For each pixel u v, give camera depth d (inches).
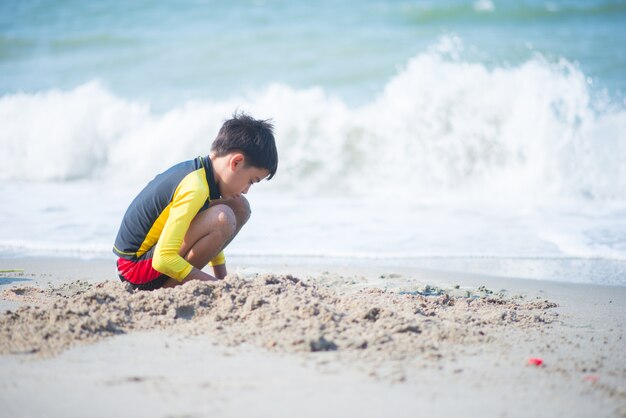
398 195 504.4
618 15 896.3
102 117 596.4
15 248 343.3
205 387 149.7
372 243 363.3
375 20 887.1
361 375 158.2
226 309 199.5
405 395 147.8
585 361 175.0
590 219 418.0
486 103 570.9
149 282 225.5
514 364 169.8
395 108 584.1
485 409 142.0
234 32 850.1
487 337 191.9
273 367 162.1
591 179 514.3
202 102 636.1
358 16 899.4
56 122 592.4
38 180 558.6
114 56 807.1
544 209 450.0
